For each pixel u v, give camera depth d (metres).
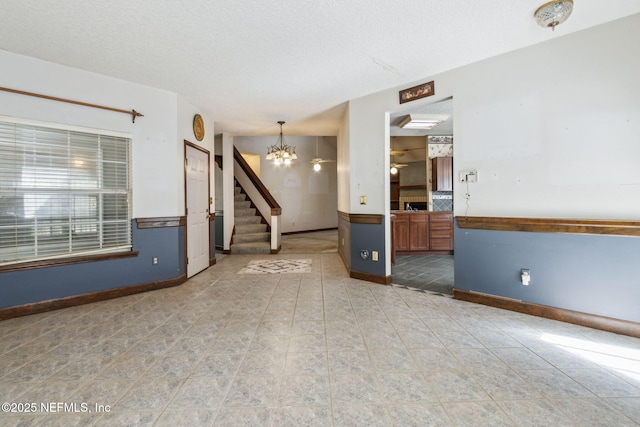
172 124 3.85
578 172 2.52
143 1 2.05
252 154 9.42
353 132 4.11
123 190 3.51
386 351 2.14
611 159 2.38
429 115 4.92
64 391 1.70
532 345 2.20
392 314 2.83
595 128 2.44
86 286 3.23
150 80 3.46
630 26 2.29
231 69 3.15
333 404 1.58
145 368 1.93
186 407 1.56
